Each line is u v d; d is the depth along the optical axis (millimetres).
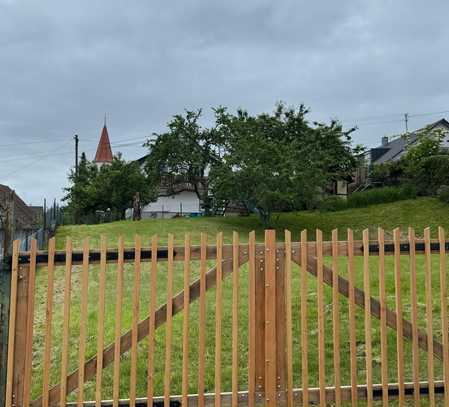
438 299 8164
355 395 4129
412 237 4297
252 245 4074
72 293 9695
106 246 3904
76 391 5094
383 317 4207
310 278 10211
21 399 3768
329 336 6531
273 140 26484
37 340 6945
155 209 47688
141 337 3928
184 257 4008
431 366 4238
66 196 40156
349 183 36000
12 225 3994
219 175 23688
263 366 4020
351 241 4211
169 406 3930
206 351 6062
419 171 27859
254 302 4039
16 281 3793
